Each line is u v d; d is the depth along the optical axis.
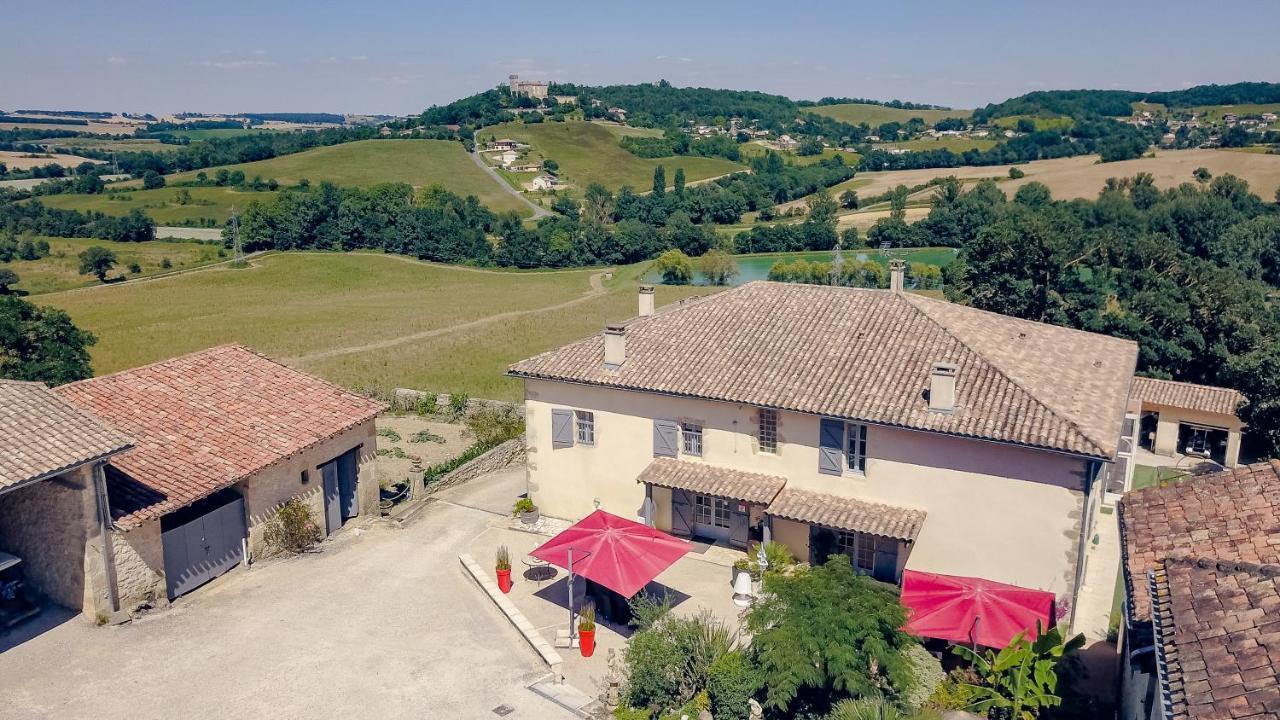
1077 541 22.92
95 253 113.75
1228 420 44.16
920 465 24.70
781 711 19.70
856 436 25.72
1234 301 53.03
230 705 19.53
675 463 28.39
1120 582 27.41
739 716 19.64
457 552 28.30
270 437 27.12
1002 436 22.91
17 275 108.88
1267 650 12.52
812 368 27.14
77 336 48.81
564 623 24.06
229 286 111.75
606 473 29.86
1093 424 23.31
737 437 27.45
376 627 23.25
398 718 19.34
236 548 26.16
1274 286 93.19
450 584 25.95
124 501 22.88
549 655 21.34
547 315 90.12
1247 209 108.44
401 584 25.84
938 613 21.14
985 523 24.08
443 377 61.09
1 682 19.84
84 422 21.91
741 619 23.73
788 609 20.34
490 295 107.38
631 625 23.22
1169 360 53.56
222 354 31.03
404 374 62.22
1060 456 22.75
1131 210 107.00
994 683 20.02
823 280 106.81
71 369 46.66
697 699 19.98
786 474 26.86
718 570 27.11
